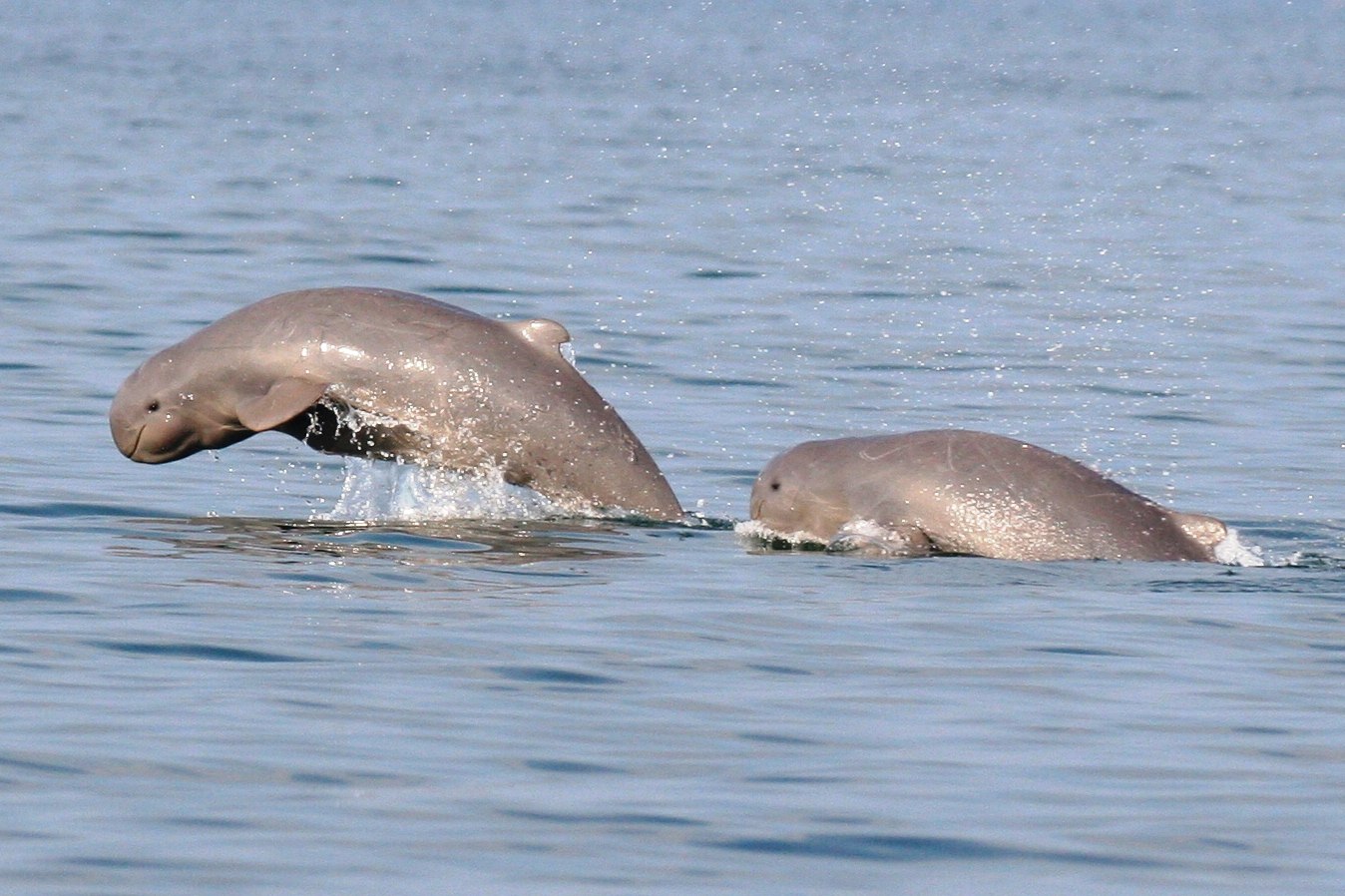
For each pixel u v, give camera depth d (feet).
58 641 149.28
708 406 273.54
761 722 133.59
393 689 138.92
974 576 180.34
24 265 370.32
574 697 138.41
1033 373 305.12
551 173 580.30
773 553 190.70
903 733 131.85
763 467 222.69
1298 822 115.65
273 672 142.41
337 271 384.06
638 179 571.28
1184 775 123.95
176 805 114.52
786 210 507.30
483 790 118.42
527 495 206.49
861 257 427.74
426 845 109.19
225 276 373.20
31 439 237.25
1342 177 618.03
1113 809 117.39
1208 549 189.98
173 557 180.45
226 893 101.71
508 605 164.86
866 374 301.22
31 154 569.23
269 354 204.95
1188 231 484.33
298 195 503.20
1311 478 235.40
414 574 175.83
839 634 157.69
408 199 504.43
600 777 121.49
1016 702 139.54
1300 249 454.40
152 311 331.57
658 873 106.11
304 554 183.01
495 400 203.00
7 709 131.44
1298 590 176.14
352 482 214.48
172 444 211.41
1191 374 305.73
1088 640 157.17
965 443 195.62
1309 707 139.44
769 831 112.68
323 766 122.01
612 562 183.83
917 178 594.65
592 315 345.92
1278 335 341.41
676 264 408.67
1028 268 418.31
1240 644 156.76
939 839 112.06
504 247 423.64
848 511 195.52
